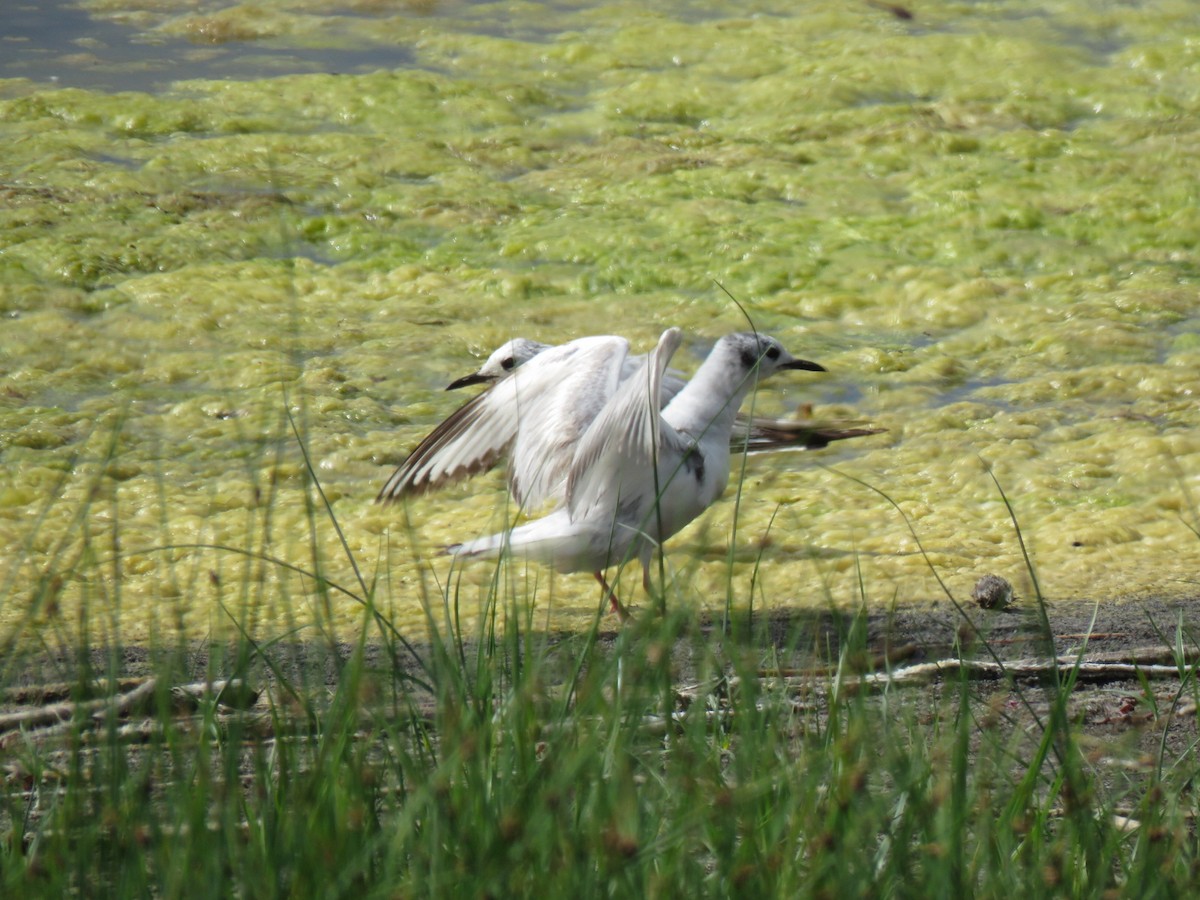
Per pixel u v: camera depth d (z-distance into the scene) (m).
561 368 9.07
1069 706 7.62
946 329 14.88
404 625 9.06
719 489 9.20
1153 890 5.14
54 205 17.14
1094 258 16.28
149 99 20.42
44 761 6.20
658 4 25.56
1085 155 18.95
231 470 11.95
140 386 13.47
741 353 9.26
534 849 4.87
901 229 17.05
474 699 5.74
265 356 14.06
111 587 9.67
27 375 13.52
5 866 5.27
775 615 9.16
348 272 16.09
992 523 10.91
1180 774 6.52
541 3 25.69
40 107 20.03
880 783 5.96
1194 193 17.72
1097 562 10.12
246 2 25.42
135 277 15.68
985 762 5.75
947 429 12.68
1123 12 24.58
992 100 20.83
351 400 13.23
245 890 4.88
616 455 8.27
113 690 5.62
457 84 21.33
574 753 5.38
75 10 24.94
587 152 19.27
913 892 5.06
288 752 5.69
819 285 15.71
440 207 17.45
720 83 21.70
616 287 15.73
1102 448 12.20
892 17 24.66
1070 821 5.42
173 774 5.65
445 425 9.44
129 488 11.54
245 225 16.97
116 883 4.95
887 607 9.33
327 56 22.77
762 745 5.65
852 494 11.45
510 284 15.70
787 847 5.12
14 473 11.69
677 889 4.90
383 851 5.18
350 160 18.73
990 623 9.03
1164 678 8.02
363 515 11.19
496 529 10.86
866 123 20.03
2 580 9.66
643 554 8.80
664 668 5.74
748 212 17.42
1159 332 14.62
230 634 8.61
